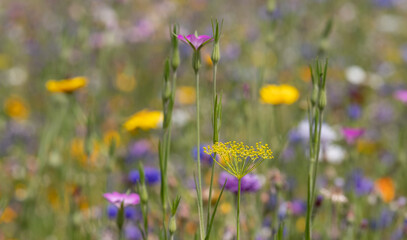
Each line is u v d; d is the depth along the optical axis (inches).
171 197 111.4
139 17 265.7
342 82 235.5
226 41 234.8
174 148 166.4
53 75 205.5
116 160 150.2
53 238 140.9
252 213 107.6
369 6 330.3
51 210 147.1
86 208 131.5
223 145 64.7
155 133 162.7
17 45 285.6
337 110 199.9
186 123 165.2
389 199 124.4
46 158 150.7
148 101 237.8
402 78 282.8
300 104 137.8
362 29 300.4
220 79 181.2
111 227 113.5
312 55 242.5
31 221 140.3
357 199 123.3
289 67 234.7
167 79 71.6
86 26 194.9
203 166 114.8
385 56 297.3
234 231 95.0
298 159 155.1
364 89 223.8
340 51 279.6
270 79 183.8
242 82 180.7
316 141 68.0
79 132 151.1
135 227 114.5
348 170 132.0
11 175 159.3
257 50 223.8
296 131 145.0
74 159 152.5
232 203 103.5
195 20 275.3
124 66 246.4
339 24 297.3
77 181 129.1
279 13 222.4
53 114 162.9
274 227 100.6
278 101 119.8
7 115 205.8
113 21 219.0
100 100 216.8
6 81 251.3
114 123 201.9
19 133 192.2
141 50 255.4
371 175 171.6
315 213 88.4
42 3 298.8
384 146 195.0
